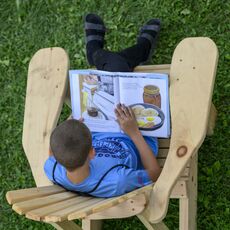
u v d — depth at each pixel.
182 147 1.86
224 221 2.38
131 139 2.11
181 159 1.85
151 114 2.07
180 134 1.88
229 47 2.51
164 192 1.80
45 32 2.85
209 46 1.90
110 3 2.74
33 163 2.08
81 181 1.83
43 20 2.86
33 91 2.17
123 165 1.93
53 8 2.84
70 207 1.68
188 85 1.90
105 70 2.29
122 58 2.32
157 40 2.62
